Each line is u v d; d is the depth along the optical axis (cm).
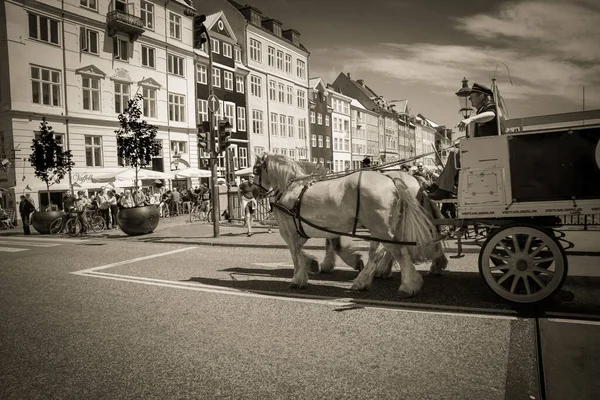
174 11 3444
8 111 2386
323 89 5769
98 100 2862
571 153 473
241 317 534
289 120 5003
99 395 346
